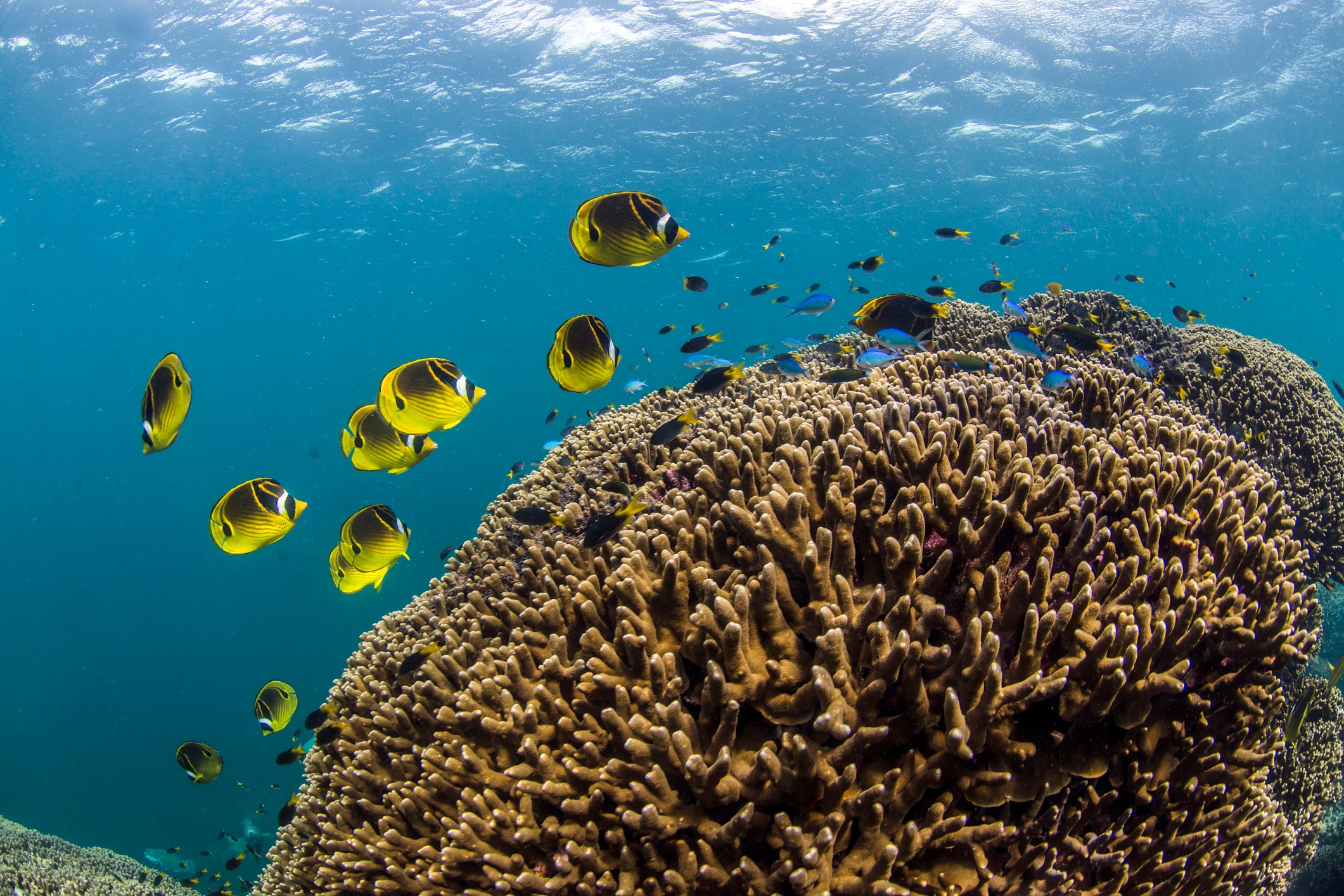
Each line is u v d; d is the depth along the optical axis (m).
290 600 34.47
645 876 2.25
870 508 2.57
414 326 47.22
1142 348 7.84
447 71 28.00
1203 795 2.58
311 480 36.03
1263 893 3.63
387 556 4.21
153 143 33.22
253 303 46.38
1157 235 48.34
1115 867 2.44
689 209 38.56
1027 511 2.59
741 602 2.26
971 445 2.85
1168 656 2.39
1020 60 27.25
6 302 45.78
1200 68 27.75
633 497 4.18
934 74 27.88
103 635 34.44
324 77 28.42
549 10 24.89
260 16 25.02
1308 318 68.69
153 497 44.19
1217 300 62.03
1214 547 2.83
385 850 2.83
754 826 2.18
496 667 3.11
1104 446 3.03
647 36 26.16
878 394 4.20
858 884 2.05
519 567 4.03
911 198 39.28
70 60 27.06
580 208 3.48
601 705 2.60
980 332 8.34
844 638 2.25
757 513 2.72
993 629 2.30
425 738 3.31
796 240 43.09
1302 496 6.65
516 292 45.00
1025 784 2.20
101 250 42.00
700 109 30.38
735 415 4.07
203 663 32.56
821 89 28.84
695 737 2.28
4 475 47.53
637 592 2.69
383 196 38.16
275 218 39.72
